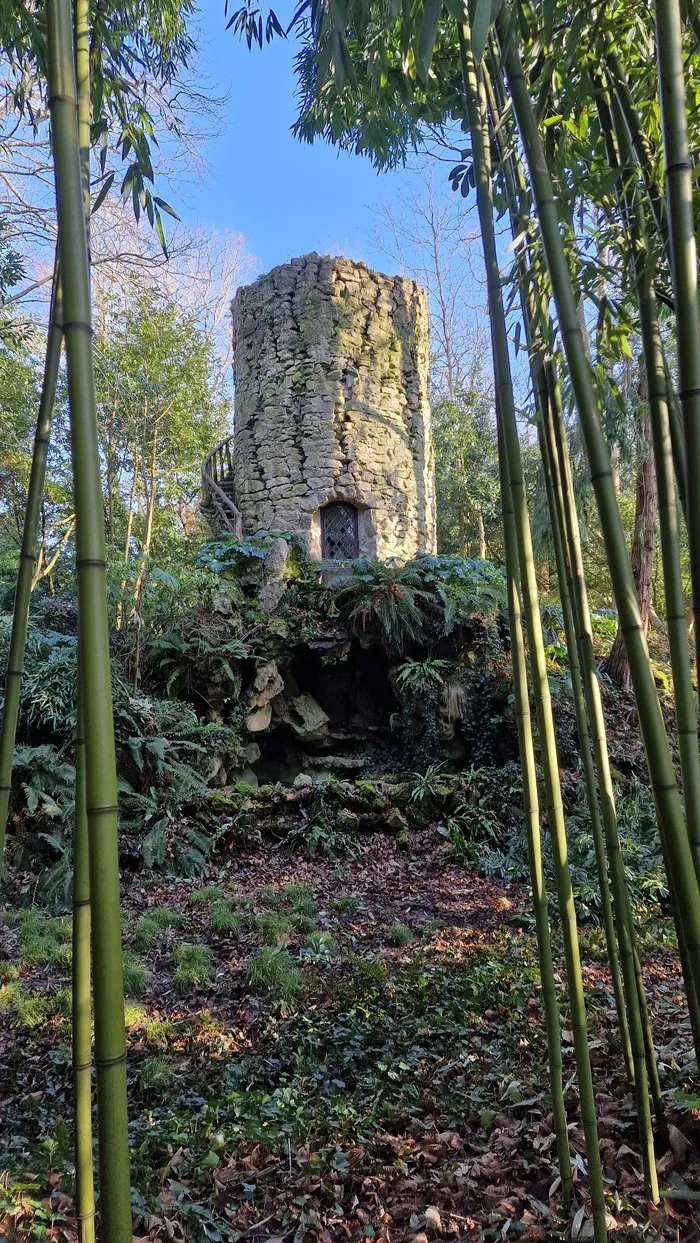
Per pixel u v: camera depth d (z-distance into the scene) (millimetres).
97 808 785
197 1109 2455
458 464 13508
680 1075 2225
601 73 1751
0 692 5426
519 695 1681
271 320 8680
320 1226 1846
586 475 2385
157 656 6340
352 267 8695
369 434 8555
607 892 2080
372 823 5805
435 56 2615
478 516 13133
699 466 998
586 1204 1758
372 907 4691
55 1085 2637
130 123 2270
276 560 7277
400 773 6629
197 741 6008
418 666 6621
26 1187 1921
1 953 3822
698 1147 1901
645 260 1494
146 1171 2078
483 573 7379
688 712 1214
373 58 2223
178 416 8648
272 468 8531
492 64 1758
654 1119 1997
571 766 6090
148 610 6406
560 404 1872
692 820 1174
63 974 3584
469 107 1582
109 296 7660
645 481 7430
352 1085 2592
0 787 1326
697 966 1125
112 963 770
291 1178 2059
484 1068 2547
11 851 4816
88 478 835
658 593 10164
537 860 1705
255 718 6535
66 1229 1806
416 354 9133
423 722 6605
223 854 5383
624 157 1672
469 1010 3068
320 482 8297
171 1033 3041
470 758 6523
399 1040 2840
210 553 7430
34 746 5387
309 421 8391
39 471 1372
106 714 807
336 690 7141
